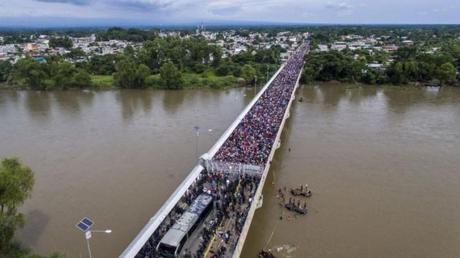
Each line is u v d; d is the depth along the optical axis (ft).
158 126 330.34
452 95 488.02
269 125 264.52
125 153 262.88
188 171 231.91
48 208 188.55
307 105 427.74
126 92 500.74
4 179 140.36
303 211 186.39
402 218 183.11
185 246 137.69
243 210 160.76
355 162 252.01
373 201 199.31
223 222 153.17
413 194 207.62
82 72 515.50
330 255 155.94
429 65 564.30
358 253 157.17
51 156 257.96
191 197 166.61
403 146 285.43
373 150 275.39
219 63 654.53
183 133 309.22
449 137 308.60
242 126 259.19
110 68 611.06
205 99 456.45
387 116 375.25
